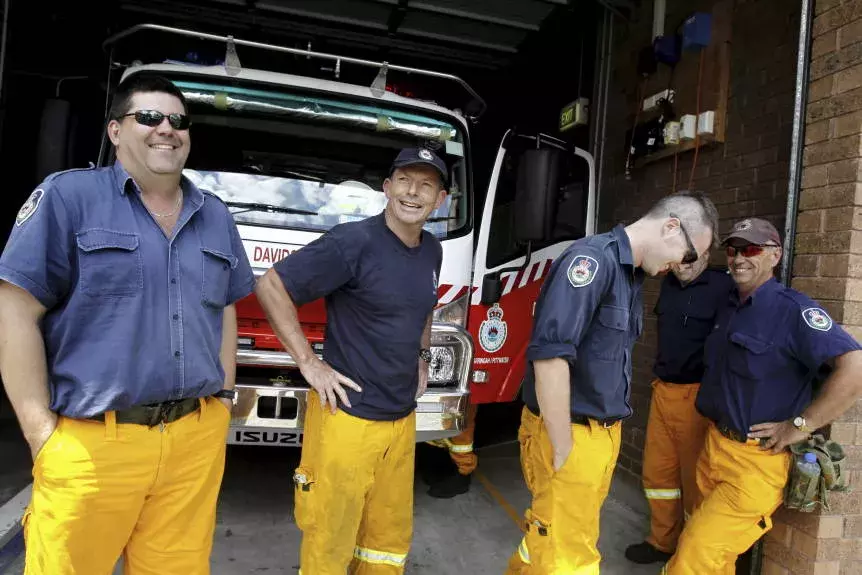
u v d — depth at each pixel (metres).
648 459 3.28
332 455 2.22
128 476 1.68
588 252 2.13
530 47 5.56
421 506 3.79
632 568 3.17
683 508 3.29
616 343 2.16
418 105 3.42
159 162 1.67
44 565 1.65
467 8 4.78
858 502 2.61
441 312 3.26
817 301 2.63
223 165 3.16
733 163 3.41
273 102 3.24
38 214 1.57
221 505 3.59
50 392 1.65
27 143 5.29
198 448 1.86
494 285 3.62
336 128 3.31
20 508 3.26
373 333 2.23
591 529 2.24
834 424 2.58
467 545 3.31
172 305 1.73
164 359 1.70
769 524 2.53
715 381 2.66
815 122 2.69
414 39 5.58
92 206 1.65
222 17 5.30
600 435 2.21
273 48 3.12
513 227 3.82
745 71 3.37
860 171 2.48
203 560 1.93
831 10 2.62
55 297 1.62
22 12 5.02
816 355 2.30
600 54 4.84
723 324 2.71
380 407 2.25
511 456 4.84
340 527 2.25
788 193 2.78
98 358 1.62
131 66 3.27
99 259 1.62
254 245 3.05
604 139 4.72
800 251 2.74
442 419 3.09
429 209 2.25
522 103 6.32
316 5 4.89
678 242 2.15
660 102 3.90
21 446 4.28
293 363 2.89
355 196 3.28
